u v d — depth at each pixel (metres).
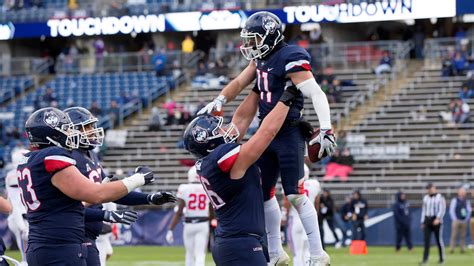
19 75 113.12
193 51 110.81
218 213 25.47
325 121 24.67
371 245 79.94
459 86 93.19
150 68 107.38
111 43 119.31
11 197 42.47
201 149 25.31
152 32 114.88
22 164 25.14
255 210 25.17
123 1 115.19
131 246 83.25
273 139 25.52
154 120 96.75
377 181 83.69
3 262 30.36
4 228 78.25
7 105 109.31
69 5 115.06
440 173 83.81
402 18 97.12
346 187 82.56
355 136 88.25
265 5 103.69
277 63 25.08
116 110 99.44
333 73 97.62
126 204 26.92
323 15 99.88
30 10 113.56
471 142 86.19
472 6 95.19
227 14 104.62
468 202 71.81
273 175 26.11
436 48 97.56
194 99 101.56
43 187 24.73
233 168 24.58
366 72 97.50
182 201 49.22
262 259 25.19
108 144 95.62
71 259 24.95
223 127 25.81
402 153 85.94
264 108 25.64
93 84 107.06
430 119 89.75
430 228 61.75
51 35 111.50
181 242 82.69
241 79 27.19
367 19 98.31
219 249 25.36
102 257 42.44
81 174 24.95
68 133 25.47
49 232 24.83
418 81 95.25
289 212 46.44
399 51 98.44
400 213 73.25
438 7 96.38
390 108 92.81
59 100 106.44
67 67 110.62
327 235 78.12
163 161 93.50
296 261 46.00
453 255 69.75
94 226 29.75
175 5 107.62
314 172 85.25
